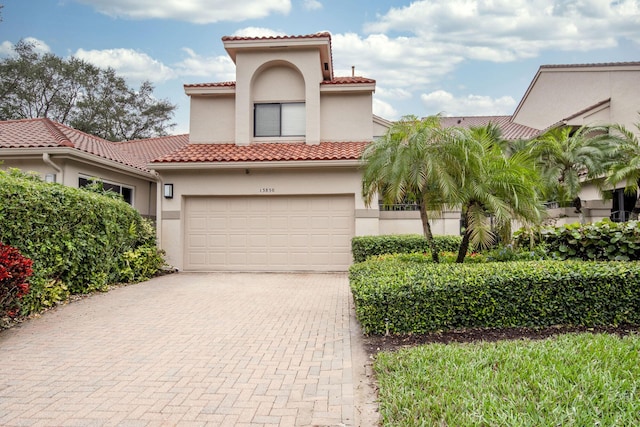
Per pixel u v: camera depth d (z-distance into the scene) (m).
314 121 14.55
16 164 12.19
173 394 3.98
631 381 3.56
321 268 13.02
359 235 12.74
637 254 6.93
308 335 5.91
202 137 15.15
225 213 13.22
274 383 4.23
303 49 14.64
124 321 6.74
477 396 3.39
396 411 3.37
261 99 15.05
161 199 13.11
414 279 5.72
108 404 3.78
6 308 6.28
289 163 12.55
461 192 6.91
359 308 5.61
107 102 34.50
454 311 5.55
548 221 12.10
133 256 10.78
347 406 3.69
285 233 13.12
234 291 9.48
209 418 3.51
